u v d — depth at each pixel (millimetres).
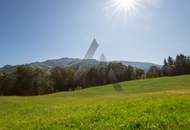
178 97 24203
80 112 20453
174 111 16328
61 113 22406
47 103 39250
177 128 12266
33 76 127375
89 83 137375
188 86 60812
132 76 143625
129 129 12930
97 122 15234
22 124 19938
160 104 19391
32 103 40594
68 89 135500
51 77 135500
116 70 141625
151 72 153375
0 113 30875
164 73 150875
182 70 147500
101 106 22672
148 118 14523
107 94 61188
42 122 18594
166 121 13625
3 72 127312
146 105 19766
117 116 16391
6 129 19406
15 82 123750
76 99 45344
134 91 61969
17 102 42875
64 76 136500
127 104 21828
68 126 15586
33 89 125812
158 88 62312
